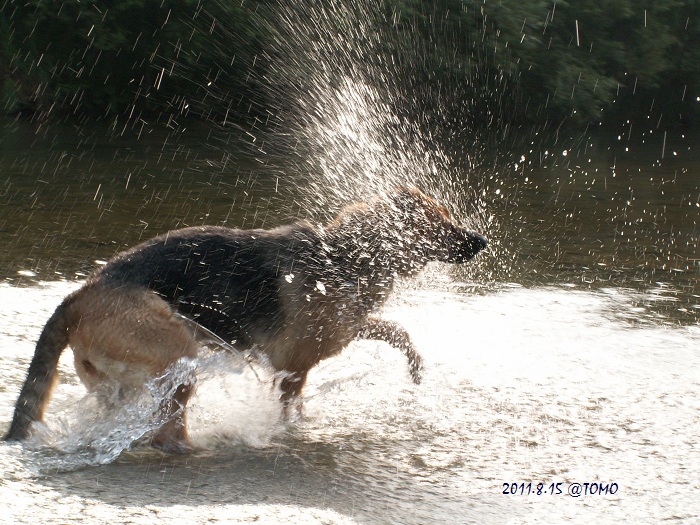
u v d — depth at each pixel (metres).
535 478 5.04
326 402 6.17
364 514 4.47
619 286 9.72
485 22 24.03
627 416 6.04
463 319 8.24
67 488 4.57
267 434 5.58
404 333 6.49
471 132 24.16
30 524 4.11
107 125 21.70
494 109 26.11
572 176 17.81
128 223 11.38
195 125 22.31
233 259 5.62
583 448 5.50
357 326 6.15
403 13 22.70
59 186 13.59
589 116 27.34
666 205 14.92
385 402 6.20
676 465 5.28
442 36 24.00
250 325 5.63
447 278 9.79
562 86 25.83
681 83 32.38
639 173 18.67
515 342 7.61
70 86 22.66
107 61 23.06
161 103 23.88
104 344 5.12
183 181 14.66
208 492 4.64
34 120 21.62
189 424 5.60
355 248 6.09
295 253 5.87
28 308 7.69
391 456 5.30
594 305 8.89
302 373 5.93
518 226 12.82
